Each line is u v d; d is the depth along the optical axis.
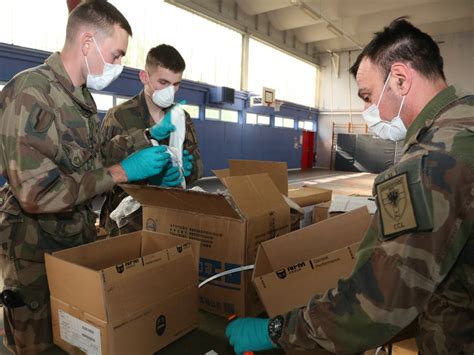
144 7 6.71
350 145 12.84
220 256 1.10
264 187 1.20
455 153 0.53
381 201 0.59
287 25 10.07
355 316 0.56
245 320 0.74
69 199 0.92
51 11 5.32
